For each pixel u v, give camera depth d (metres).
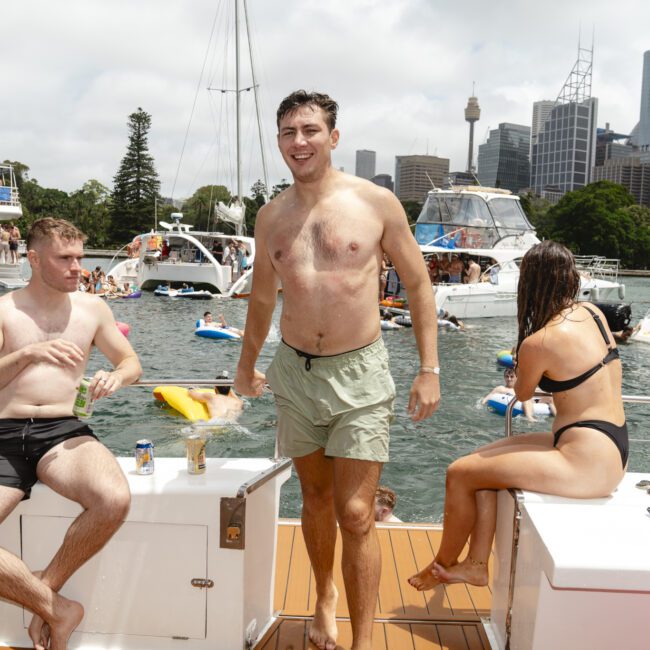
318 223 2.18
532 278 2.44
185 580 2.26
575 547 1.84
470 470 2.45
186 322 20.50
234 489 2.20
